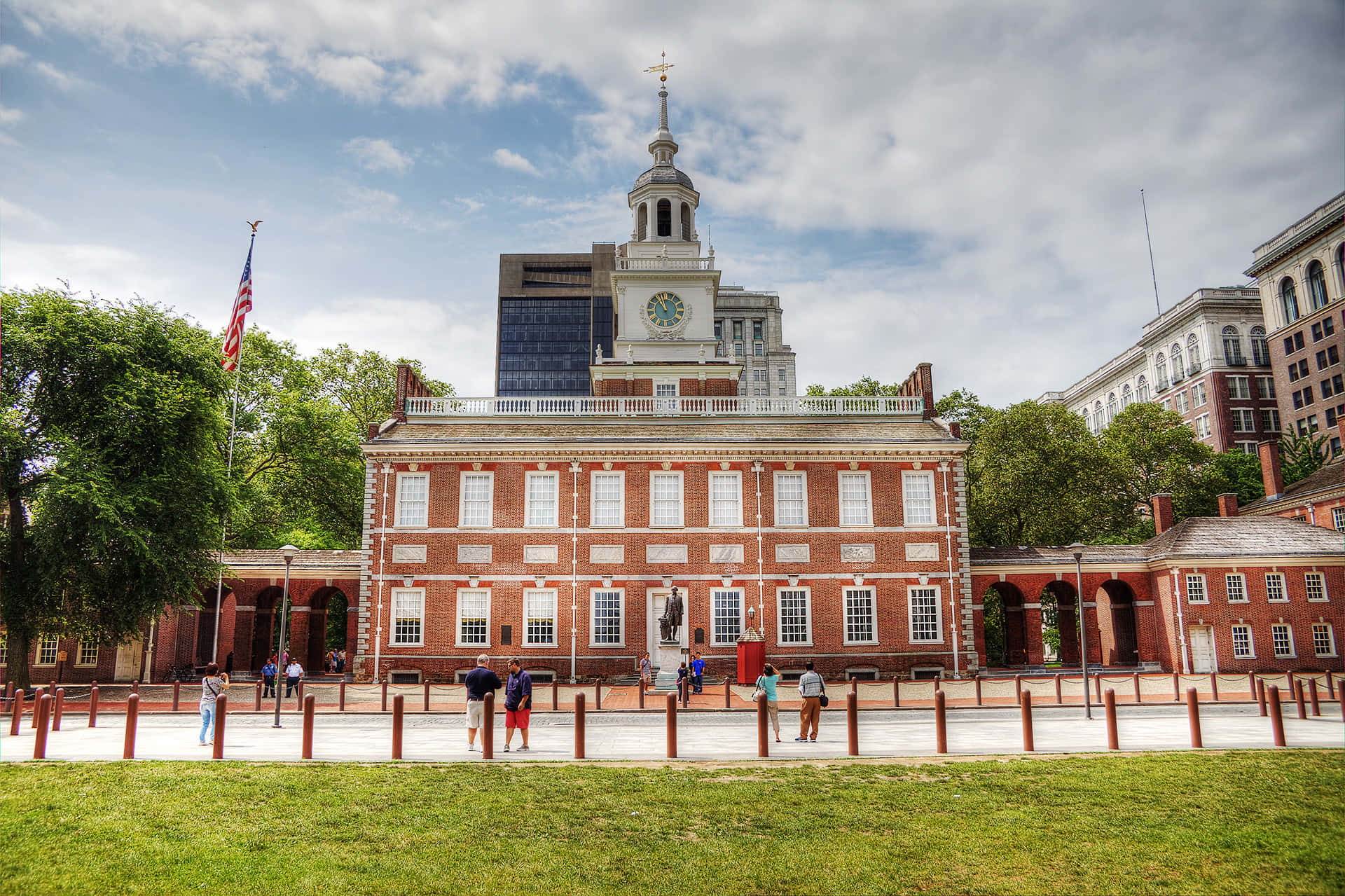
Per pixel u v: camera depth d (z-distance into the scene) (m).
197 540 40.69
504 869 12.27
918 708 32.59
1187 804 15.63
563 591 46.44
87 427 39.03
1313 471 74.00
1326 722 27.30
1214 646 48.06
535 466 47.62
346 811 15.06
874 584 47.19
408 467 47.59
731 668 45.91
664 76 68.38
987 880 11.99
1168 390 131.38
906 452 48.28
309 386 72.44
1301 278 104.38
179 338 42.97
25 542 39.03
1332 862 12.62
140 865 12.41
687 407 53.78
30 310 38.34
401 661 45.56
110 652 48.41
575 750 20.39
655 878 11.92
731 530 47.12
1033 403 64.00
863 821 14.53
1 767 18.53
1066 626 53.19
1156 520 58.09
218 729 20.08
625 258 63.31
